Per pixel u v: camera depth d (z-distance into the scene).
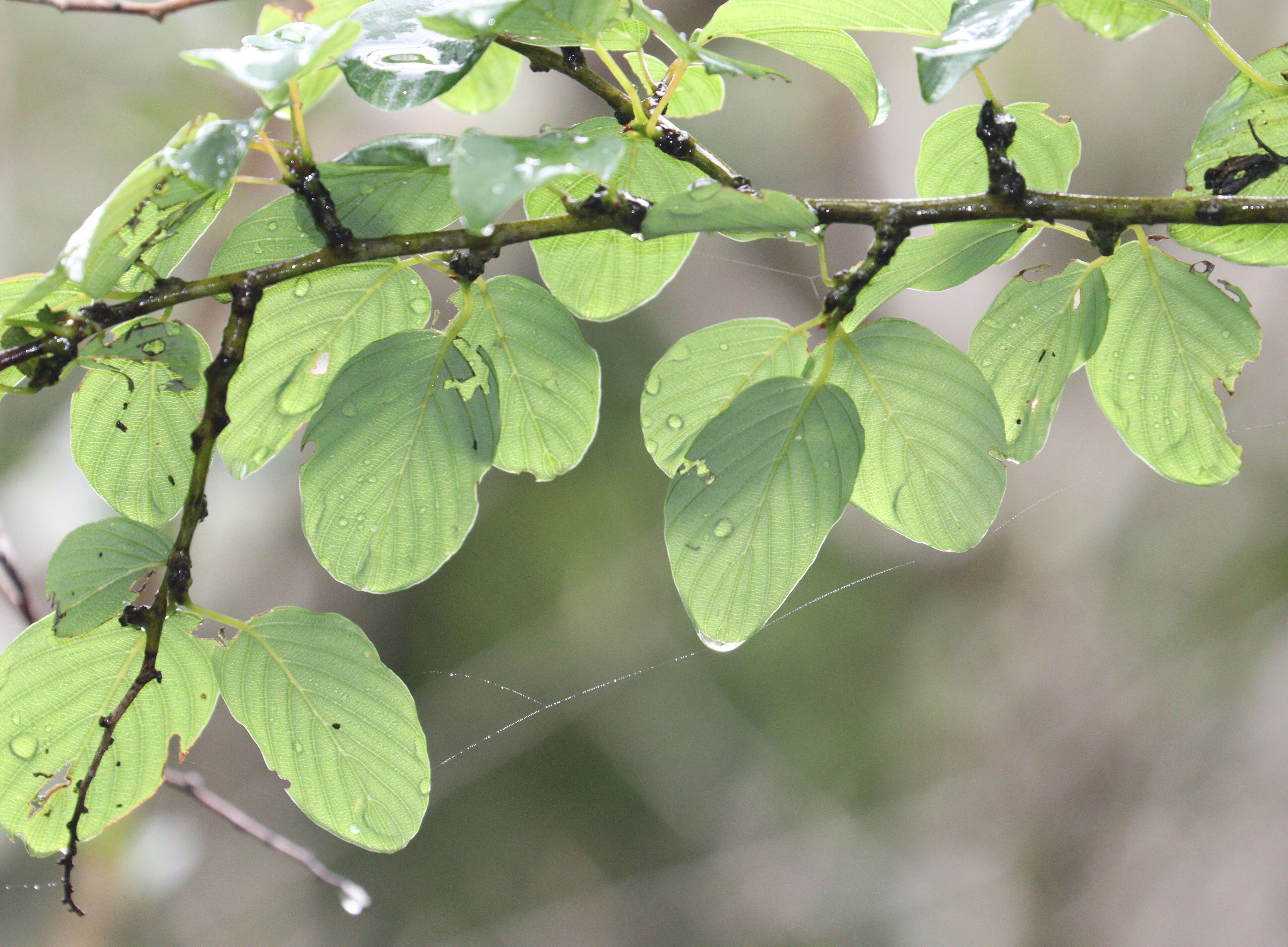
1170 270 1.39
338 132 2.45
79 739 1.37
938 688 3.43
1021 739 3.27
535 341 1.38
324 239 1.37
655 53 2.47
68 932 1.89
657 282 1.40
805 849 3.48
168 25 2.63
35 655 1.36
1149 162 2.94
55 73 2.74
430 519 1.38
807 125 3.04
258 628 1.37
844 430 1.37
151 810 2.94
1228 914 3.00
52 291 1.34
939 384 1.37
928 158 1.39
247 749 3.12
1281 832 2.98
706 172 1.37
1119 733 3.16
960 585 3.37
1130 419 1.40
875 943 3.29
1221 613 3.08
